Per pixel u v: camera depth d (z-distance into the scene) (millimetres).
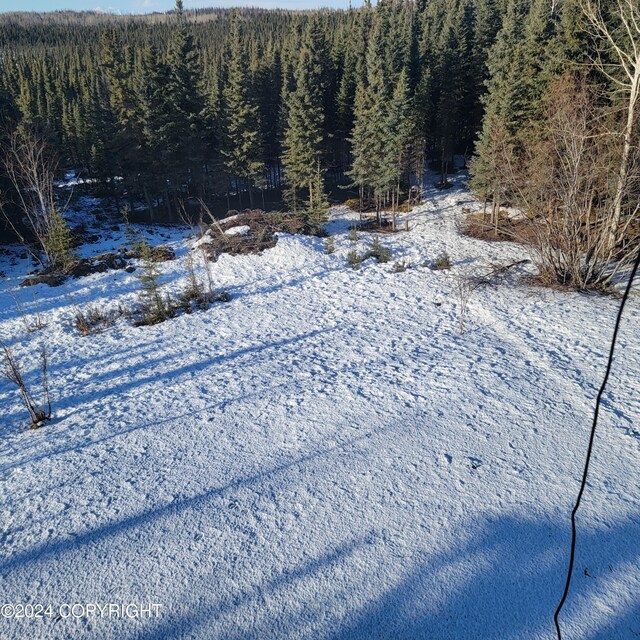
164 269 21531
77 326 15570
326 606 5070
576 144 15359
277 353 12383
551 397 9156
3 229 29547
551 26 28266
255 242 22625
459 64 41125
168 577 5492
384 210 37406
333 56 50562
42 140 30109
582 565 5438
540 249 16312
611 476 6875
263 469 7387
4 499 7043
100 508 6707
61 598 5285
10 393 11297
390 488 6809
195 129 37250
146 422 9109
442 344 12289
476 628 4777
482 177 26859
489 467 7176
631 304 14047
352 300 16703
